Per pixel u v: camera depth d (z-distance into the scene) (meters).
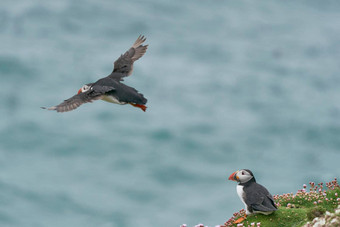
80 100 11.14
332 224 12.13
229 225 14.71
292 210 14.27
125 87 11.98
